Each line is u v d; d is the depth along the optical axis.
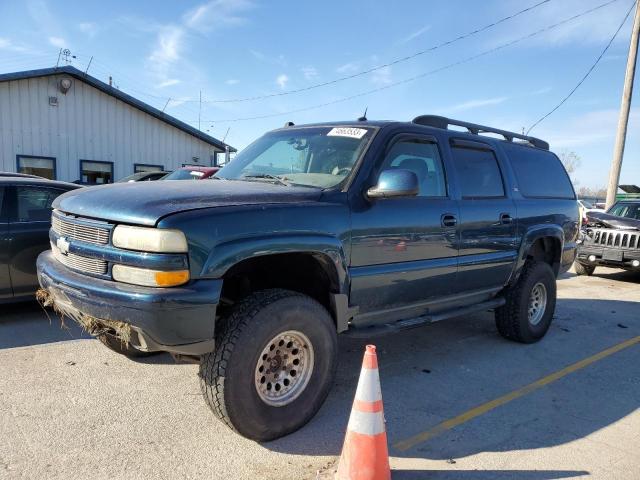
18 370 4.27
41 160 18.97
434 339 5.79
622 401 4.23
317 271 3.60
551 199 5.97
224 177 4.34
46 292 3.64
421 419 3.76
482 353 5.37
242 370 3.04
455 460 3.19
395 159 4.08
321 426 3.54
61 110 19.23
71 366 4.40
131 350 4.41
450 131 4.81
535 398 4.23
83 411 3.60
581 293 9.17
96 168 20.25
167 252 2.78
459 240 4.54
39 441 3.18
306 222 3.32
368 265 3.77
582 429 3.68
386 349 5.36
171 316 2.76
